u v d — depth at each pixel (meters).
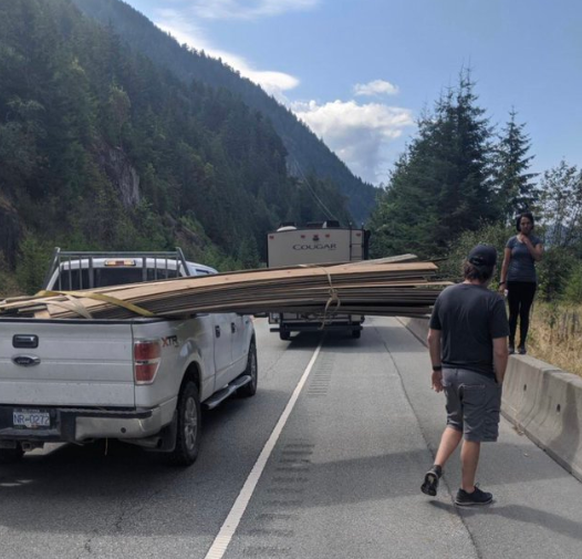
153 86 152.00
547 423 7.44
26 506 5.66
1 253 39.53
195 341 7.10
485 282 5.63
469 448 5.43
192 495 5.92
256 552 4.70
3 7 56.81
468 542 4.83
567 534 4.96
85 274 8.84
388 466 6.76
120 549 4.76
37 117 54.22
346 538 4.93
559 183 27.70
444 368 5.57
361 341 19.52
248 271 7.65
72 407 5.87
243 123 192.88
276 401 10.23
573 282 23.78
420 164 38.78
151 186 88.44
